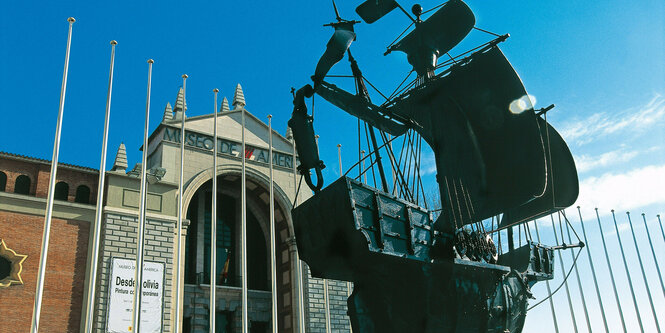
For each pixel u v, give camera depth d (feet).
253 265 153.69
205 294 136.87
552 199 40.75
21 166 118.11
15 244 109.91
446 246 30.81
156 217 124.36
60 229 115.44
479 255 32.73
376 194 27.50
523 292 35.78
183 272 124.67
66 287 111.86
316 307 139.74
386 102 42.50
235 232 151.84
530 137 38.37
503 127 39.42
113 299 112.06
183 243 127.54
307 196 155.33
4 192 112.16
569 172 40.63
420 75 43.68
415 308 29.09
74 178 122.31
